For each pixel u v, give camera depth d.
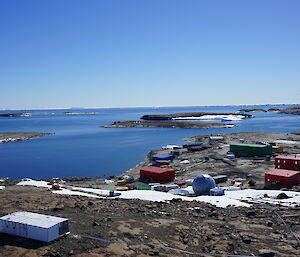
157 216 26.34
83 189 45.97
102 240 19.55
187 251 18.98
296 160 56.16
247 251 19.12
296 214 27.84
